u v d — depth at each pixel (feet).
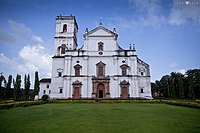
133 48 193.16
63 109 91.76
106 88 182.39
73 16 207.62
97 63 189.67
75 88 182.80
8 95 205.98
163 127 46.68
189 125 49.26
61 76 188.44
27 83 228.22
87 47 193.77
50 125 49.47
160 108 96.84
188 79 237.66
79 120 57.11
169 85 265.95
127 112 77.77
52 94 183.83
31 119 59.67
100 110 85.81
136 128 45.50
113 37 196.65
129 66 188.55
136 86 183.11
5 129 44.91
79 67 187.83
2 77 203.92
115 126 47.83
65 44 199.93
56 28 204.85
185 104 107.55
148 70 192.75
